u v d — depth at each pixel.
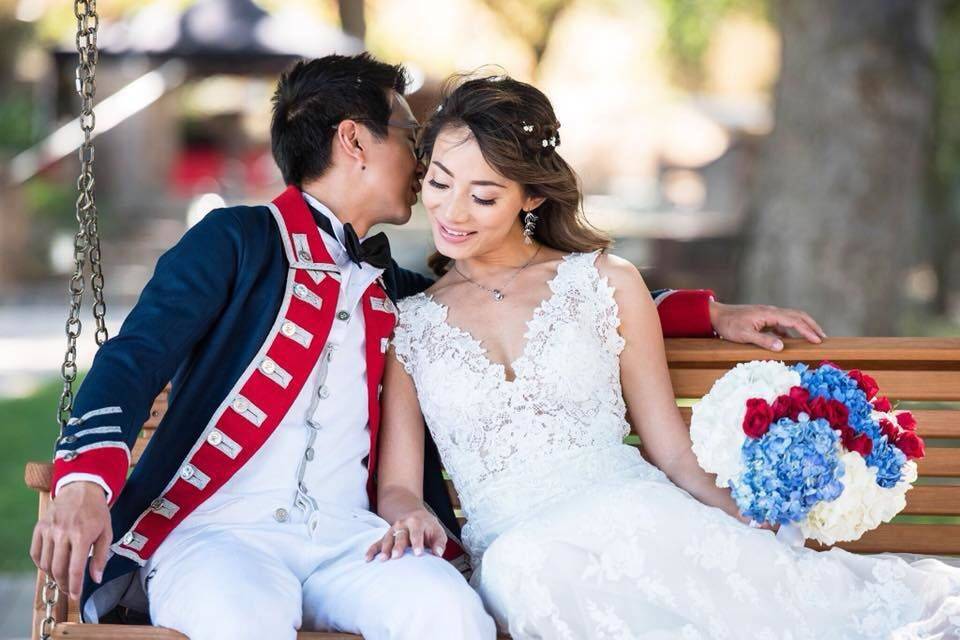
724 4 22.47
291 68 3.58
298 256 3.34
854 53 8.98
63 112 19.62
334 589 3.15
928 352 3.65
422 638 2.97
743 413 3.06
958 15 16.34
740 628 3.02
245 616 2.88
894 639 2.98
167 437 3.19
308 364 3.27
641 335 3.49
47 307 14.59
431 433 3.49
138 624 3.25
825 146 9.09
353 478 3.37
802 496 2.98
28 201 16.98
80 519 2.76
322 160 3.49
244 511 3.22
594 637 2.99
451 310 3.49
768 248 9.38
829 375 3.11
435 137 3.39
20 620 5.29
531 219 3.53
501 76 3.47
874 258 9.09
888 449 3.03
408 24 19.56
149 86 15.69
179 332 3.11
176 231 18.09
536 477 3.32
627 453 3.40
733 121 27.67
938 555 3.68
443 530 3.23
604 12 24.19
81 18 3.20
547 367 3.36
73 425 2.88
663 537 3.04
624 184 27.81
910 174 9.17
